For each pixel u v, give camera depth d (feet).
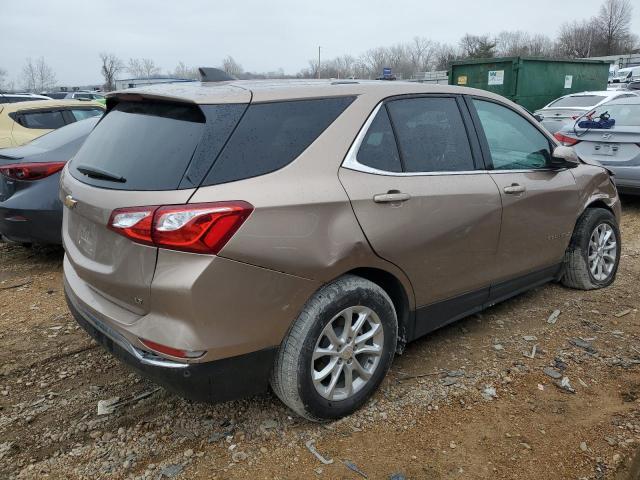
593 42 273.54
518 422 9.83
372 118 10.00
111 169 8.96
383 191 9.68
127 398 10.67
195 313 7.88
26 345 12.84
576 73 53.78
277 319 8.60
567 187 13.92
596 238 15.43
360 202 9.30
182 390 8.29
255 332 8.43
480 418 9.93
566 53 275.59
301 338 8.79
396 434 9.49
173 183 8.04
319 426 9.70
